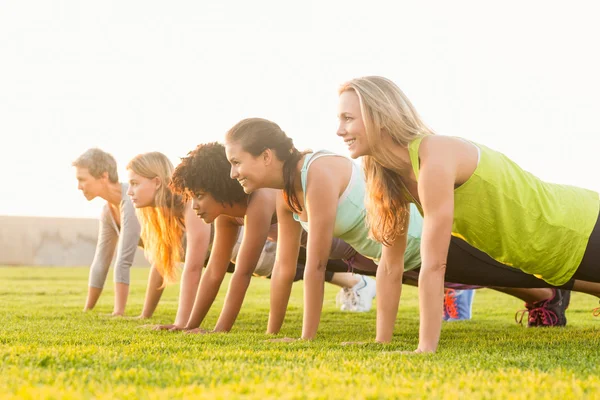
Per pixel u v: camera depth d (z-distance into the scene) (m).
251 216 3.29
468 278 3.64
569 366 1.93
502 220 2.65
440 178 2.37
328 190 2.91
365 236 3.32
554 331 3.95
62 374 1.63
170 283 4.16
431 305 2.28
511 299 8.16
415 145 2.43
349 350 2.33
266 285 11.73
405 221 2.83
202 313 3.49
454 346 2.75
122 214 4.81
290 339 2.85
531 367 1.87
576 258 2.84
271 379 1.58
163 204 3.95
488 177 2.57
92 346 2.29
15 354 2.04
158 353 2.11
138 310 5.63
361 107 2.44
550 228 2.74
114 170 4.90
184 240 4.48
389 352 2.20
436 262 2.31
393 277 2.91
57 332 3.11
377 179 2.68
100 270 5.23
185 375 1.61
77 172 4.83
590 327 4.34
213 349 2.33
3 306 5.74
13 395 1.35
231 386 1.45
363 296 6.17
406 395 1.38
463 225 2.68
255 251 3.35
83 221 21.19
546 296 4.52
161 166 3.96
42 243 20.72
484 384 1.52
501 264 3.56
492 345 2.81
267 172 2.91
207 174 3.16
